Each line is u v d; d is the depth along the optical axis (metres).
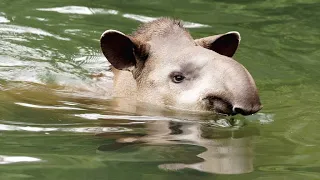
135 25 18.23
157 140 11.02
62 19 18.53
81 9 19.33
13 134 11.27
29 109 12.62
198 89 11.78
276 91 14.01
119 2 20.08
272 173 9.70
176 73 12.31
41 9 19.23
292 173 9.70
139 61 12.99
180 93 12.12
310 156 10.46
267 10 20.02
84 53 16.34
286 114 12.56
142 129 11.56
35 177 9.40
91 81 14.38
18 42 16.81
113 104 12.95
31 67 15.23
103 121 11.98
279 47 17.09
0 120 11.95
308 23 18.98
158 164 9.92
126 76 13.48
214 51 13.06
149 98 12.56
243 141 11.09
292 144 10.98
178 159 10.20
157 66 12.66
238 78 11.17
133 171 9.66
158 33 13.12
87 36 17.41
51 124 11.81
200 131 11.49
